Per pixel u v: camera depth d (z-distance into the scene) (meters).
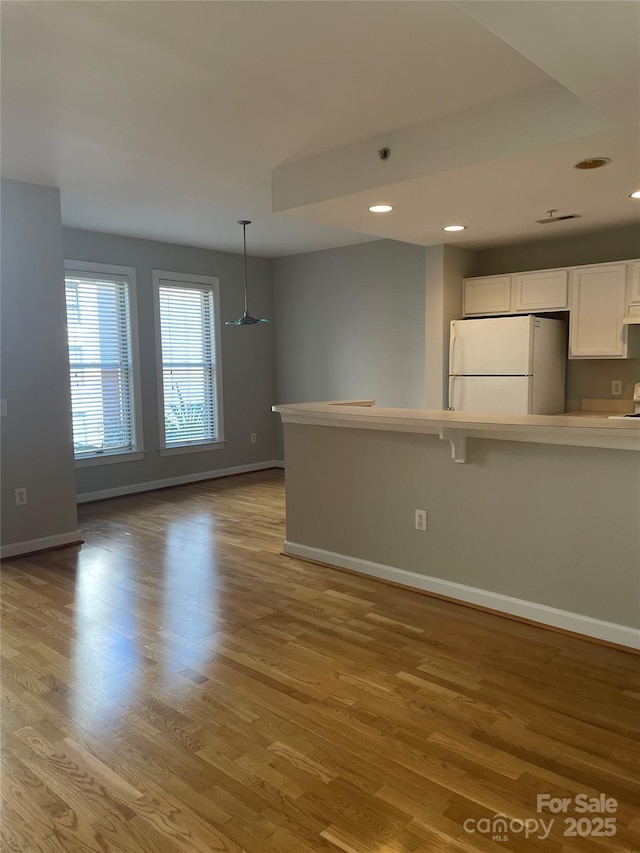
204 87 2.72
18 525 4.27
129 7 2.09
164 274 6.41
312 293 7.18
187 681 2.56
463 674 2.58
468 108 2.99
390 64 2.53
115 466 6.12
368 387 6.77
